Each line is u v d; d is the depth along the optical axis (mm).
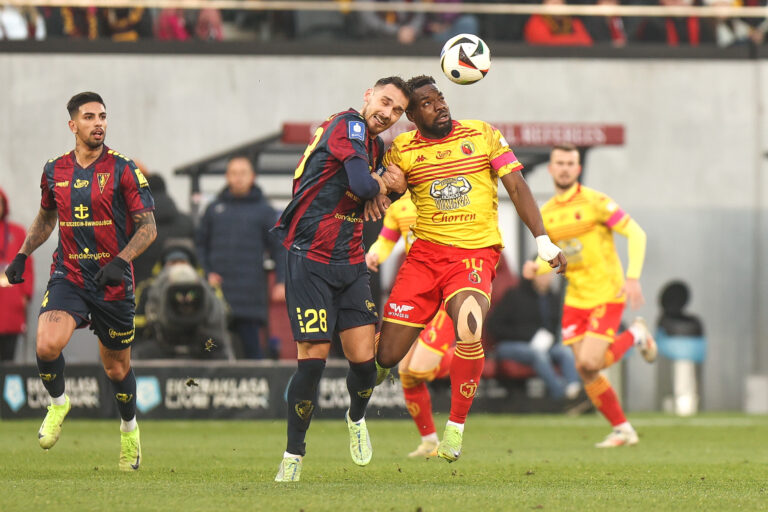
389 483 19875
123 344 21375
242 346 44906
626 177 56062
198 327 42125
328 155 19344
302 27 55344
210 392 42469
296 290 19391
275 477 20359
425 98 21172
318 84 54531
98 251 20953
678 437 35375
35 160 52812
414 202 21812
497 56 55438
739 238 56375
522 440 33844
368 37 55469
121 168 20875
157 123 53594
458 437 20656
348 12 55500
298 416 19766
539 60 55594
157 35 54188
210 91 53938
